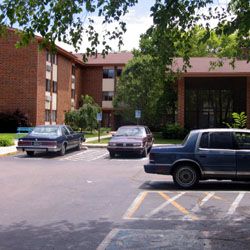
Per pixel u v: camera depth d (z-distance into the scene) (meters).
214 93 39.75
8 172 16.75
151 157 13.18
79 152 26.23
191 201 11.00
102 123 63.06
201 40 8.84
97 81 62.72
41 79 45.72
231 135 12.89
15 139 33.09
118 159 22.50
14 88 44.69
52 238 7.57
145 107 43.91
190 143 12.98
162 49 9.16
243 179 12.77
